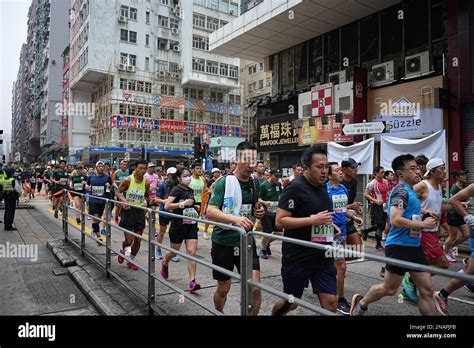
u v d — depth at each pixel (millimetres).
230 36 17391
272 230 6727
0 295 4754
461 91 10562
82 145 42875
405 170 3502
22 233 9102
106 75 36719
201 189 7207
